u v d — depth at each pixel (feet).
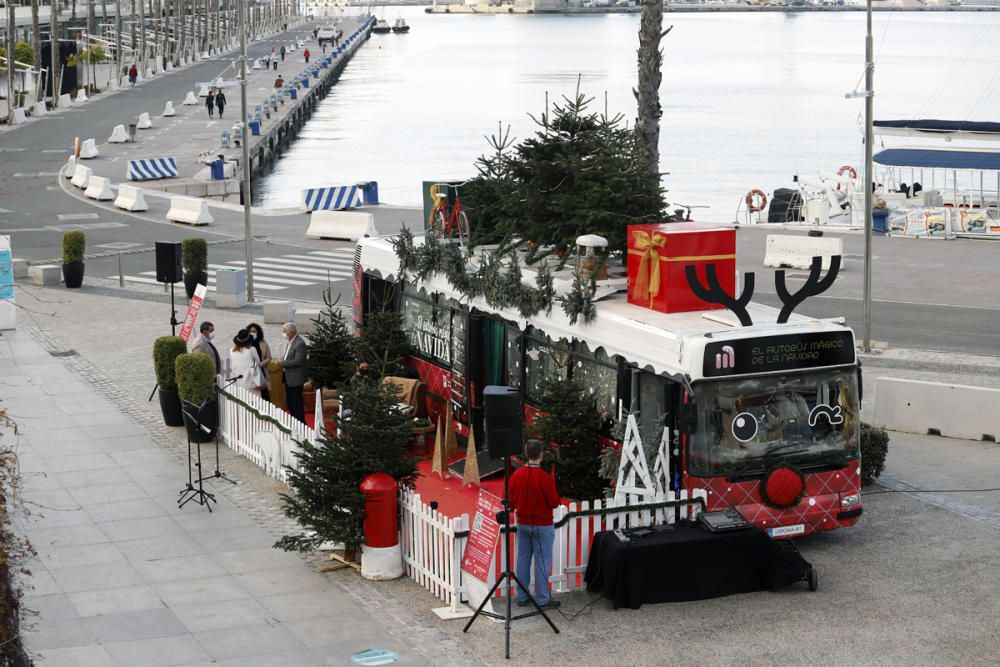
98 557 50.47
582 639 42.47
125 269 123.54
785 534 49.26
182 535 53.21
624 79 508.53
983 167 159.12
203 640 42.42
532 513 44.47
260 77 387.34
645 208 60.44
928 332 94.94
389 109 397.80
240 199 188.65
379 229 148.87
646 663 40.52
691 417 47.37
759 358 48.01
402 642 42.34
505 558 45.42
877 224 148.36
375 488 47.83
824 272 120.98
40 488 59.21
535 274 61.11
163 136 241.96
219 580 48.16
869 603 45.39
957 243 139.85
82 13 462.60
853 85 469.98
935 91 439.63
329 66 460.55
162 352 69.46
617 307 53.98
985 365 83.05
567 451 53.57
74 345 90.84
